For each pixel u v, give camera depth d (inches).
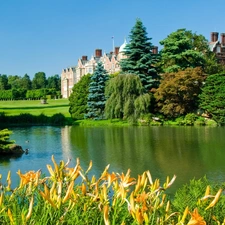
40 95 4005.9
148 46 1825.8
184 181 518.9
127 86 1620.3
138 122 1616.6
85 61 4033.0
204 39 2410.2
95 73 1876.2
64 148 937.5
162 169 625.3
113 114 1676.9
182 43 1980.8
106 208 90.4
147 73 1822.1
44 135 1284.4
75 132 1368.1
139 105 1609.3
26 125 1786.4
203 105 1647.4
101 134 1267.2
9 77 5772.6
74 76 4210.1
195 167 634.8
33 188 112.7
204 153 789.2
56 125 1755.7
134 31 1827.0
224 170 598.9
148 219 93.8
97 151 868.0
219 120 1593.3
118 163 697.6
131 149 884.6
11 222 91.1
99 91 1866.4
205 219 136.1
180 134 1192.2
